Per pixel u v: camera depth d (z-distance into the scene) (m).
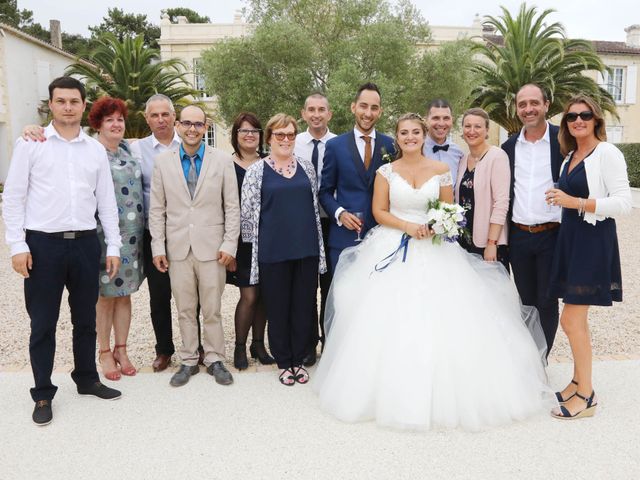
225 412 3.57
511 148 4.10
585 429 3.30
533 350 3.74
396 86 15.84
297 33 16.12
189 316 4.11
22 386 4.00
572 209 3.43
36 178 3.38
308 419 3.46
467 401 3.32
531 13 18.73
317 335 4.50
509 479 2.77
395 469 2.88
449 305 3.50
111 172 3.88
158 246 3.99
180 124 3.91
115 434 3.28
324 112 4.48
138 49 19.45
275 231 3.96
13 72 21.97
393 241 3.78
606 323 5.68
